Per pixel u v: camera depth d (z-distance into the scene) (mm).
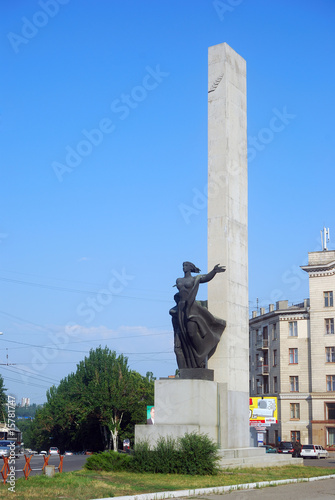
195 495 18125
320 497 17828
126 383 78375
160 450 23906
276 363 77750
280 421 75188
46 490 17406
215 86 32438
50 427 90688
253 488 20531
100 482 19766
